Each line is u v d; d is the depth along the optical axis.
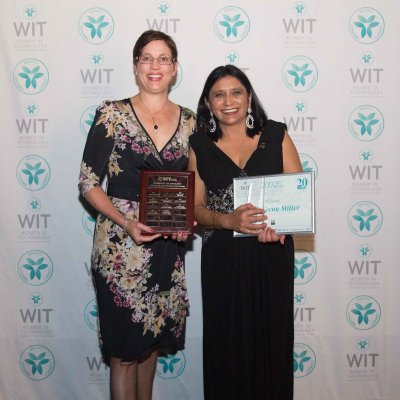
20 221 2.66
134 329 2.18
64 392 2.71
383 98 2.63
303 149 2.65
